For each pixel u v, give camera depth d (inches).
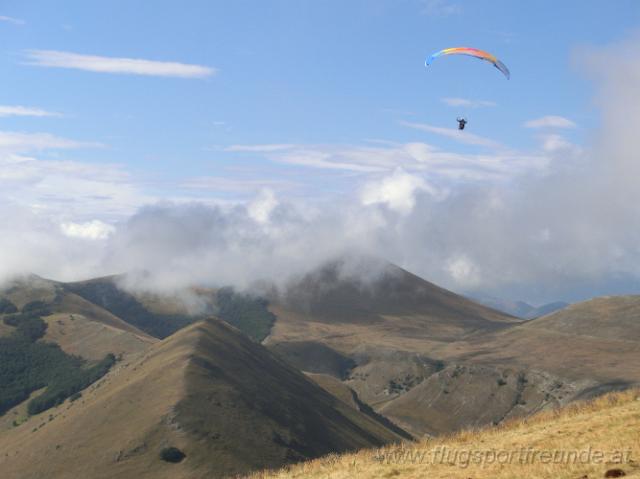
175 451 3454.7
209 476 3253.0
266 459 3582.7
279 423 4097.0
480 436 1280.8
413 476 1055.6
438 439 1334.9
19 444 4692.4
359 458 1259.8
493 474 995.9
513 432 1256.8
